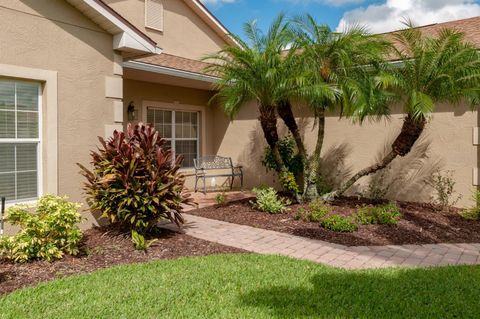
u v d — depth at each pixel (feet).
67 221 16.81
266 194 27.96
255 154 39.58
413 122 24.97
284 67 25.79
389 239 21.17
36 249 16.11
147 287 13.73
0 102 18.52
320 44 26.03
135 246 18.88
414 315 11.85
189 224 24.23
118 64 23.20
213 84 36.60
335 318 11.55
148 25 38.40
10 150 18.95
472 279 14.87
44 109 19.83
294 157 33.83
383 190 31.12
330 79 26.18
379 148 31.35
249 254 18.19
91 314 11.54
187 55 42.60
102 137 22.20
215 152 43.42
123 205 19.74
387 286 14.08
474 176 27.12
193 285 13.96
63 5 20.34
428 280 14.71
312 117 34.96
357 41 25.52
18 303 12.23
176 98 39.37
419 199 29.58
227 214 26.89
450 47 24.61
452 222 24.68
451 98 25.38
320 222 24.04
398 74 25.68
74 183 21.03
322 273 15.44
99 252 17.89
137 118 35.58
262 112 27.99
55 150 20.08
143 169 19.92
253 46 27.50
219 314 11.68
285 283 14.33
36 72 19.22
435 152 28.86
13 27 18.34
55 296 12.82
